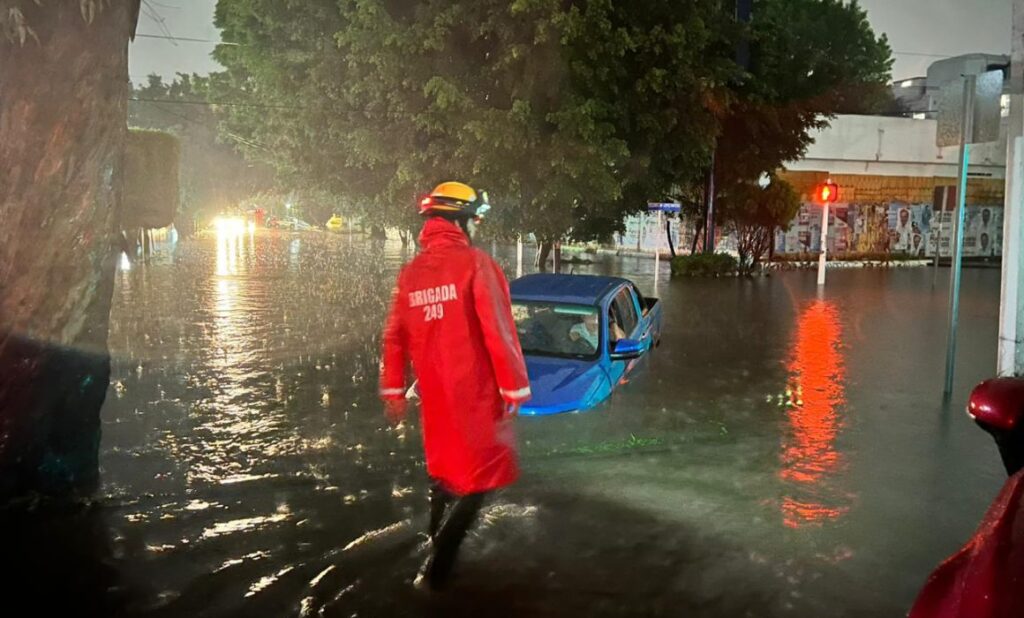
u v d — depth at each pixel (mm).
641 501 5484
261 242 38531
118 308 14312
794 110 24578
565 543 4801
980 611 2326
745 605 4105
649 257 33625
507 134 14516
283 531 4949
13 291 4797
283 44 17719
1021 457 3463
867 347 11781
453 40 15336
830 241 33156
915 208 34156
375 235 40406
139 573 4383
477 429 3988
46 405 5023
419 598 4133
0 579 4273
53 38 4715
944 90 8859
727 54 18516
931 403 8398
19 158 4707
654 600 4145
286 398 8102
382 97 15875
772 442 6926
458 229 4117
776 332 13188
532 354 7031
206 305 14781
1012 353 7324
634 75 16359
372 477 5895
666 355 10984
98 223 5102
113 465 6066
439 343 3961
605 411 6680
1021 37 7258
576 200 16578
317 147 18578
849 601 4152
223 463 6176
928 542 4898
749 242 27250
